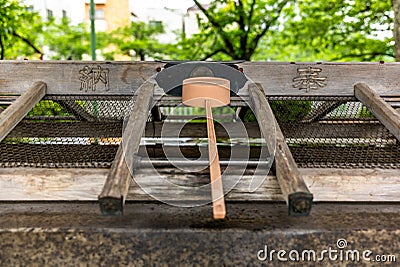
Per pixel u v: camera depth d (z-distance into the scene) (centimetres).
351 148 184
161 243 104
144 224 108
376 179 134
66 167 140
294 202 97
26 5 707
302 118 223
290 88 196
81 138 211
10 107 158
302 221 112
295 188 99
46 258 105
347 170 139
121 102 215
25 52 743
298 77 195
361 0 654
